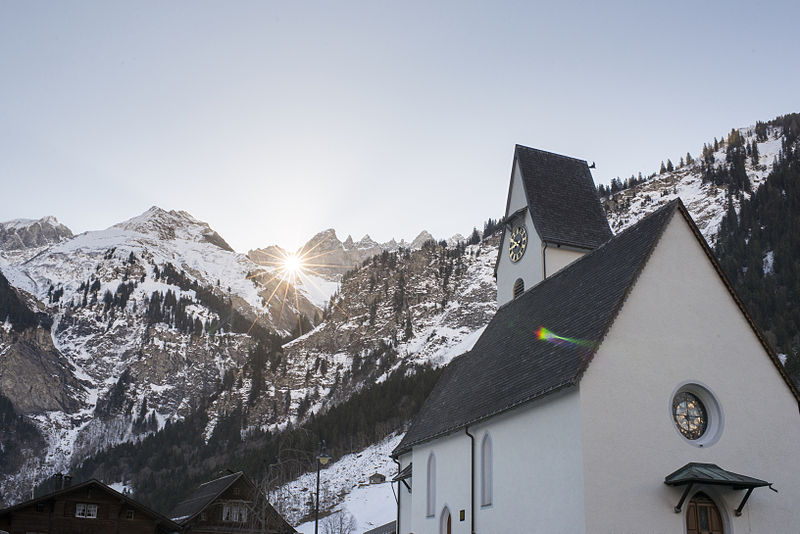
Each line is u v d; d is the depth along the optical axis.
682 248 30.11
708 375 28.77
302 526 103.00
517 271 49.91
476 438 34.97
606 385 26.91
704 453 27.59
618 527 25.39
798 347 121.12
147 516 69.44
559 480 27.08
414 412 183.12
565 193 50.50
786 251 184.00
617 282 29.80
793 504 28.59
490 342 42.03
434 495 40.34
